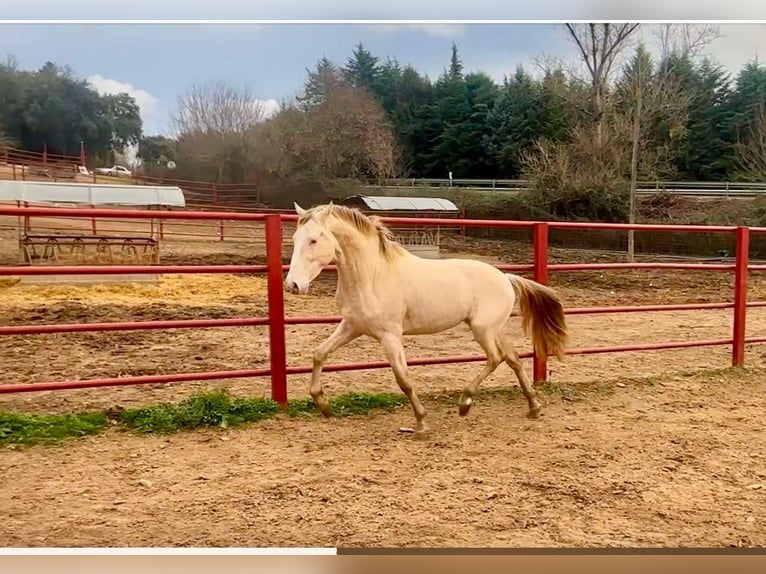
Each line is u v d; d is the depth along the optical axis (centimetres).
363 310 362
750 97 2158
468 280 389
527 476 322
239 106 2834
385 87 3234
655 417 426
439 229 1875
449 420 411
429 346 688
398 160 3066
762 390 504
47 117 2614
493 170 3075
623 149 2108
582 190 2189
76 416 388
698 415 432
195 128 2819
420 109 3183
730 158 2217
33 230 1597
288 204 2622
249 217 405
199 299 989
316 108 2830
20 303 870
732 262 1669
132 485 305
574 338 754
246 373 416
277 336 418
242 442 365
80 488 301
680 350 678
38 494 294
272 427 391
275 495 296
